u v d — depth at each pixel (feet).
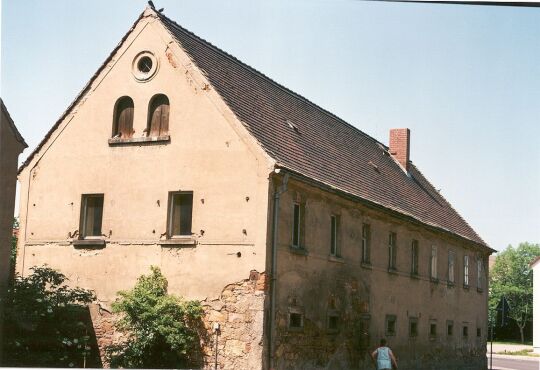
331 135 96.99
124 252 69.82
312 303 71.31
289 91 95.45
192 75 69.92
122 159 71.72
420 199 115.24
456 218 131.54
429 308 104.47
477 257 132.26
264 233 64.03
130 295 65.10
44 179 74.95
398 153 126.21
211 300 65.05
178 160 69.10
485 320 133.80
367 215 85.51
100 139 73.10
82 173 73.31
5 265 69.92
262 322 62.49
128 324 65.00
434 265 108.37
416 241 102.06
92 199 73.67
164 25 72.28
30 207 74.95
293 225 69.10
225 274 64.95
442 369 108.47
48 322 67.36
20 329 66.39
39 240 73.87
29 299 65.67
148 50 72.33
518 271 211.61
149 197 69.77
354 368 79.46
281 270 65.87
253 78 85.30
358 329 81.00
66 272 72.02
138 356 64.34
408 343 95.66
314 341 71.20
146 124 71.15
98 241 70.90
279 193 65.92
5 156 71.36
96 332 69.41
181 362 64.64
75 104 74.90
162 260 67.92
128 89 72.64
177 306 64.75
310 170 74.49
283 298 65.98
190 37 77.41
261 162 65.31
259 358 62.03
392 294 91.25
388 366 72.18
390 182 105.50
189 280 66.39
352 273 80.43
